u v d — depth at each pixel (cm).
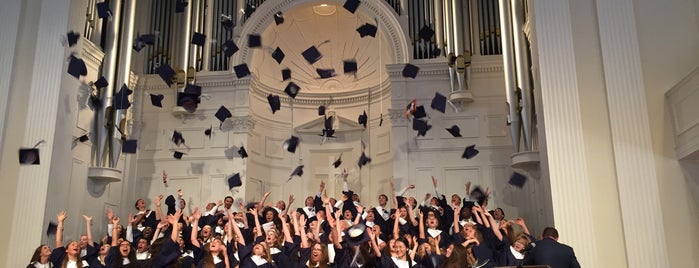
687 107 527
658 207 543
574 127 579
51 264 583
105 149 841
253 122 969
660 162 554
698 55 573
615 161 561
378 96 1008
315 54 748
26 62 700
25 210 652
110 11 821
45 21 718
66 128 710
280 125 1024
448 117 916
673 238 535
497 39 934
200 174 948
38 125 680
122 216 929
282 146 1016
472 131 907
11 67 680
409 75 820
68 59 719
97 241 841
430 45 947
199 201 937
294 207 990
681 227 536
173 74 886
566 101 587
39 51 706
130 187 950
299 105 1036
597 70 593
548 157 575
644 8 596
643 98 571
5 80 673
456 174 894
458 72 898
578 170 567
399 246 526
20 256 639
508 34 852
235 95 970
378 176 974
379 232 620
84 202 814
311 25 1042
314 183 1005
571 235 552
